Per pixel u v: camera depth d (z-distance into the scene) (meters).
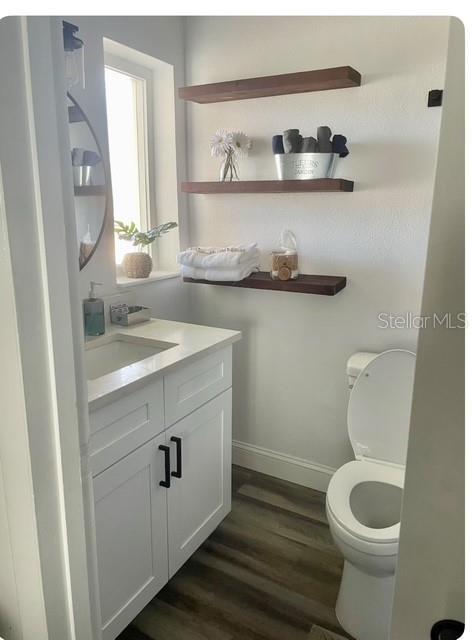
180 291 2.51
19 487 0.76
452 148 0.45
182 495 1.81
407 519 0.54
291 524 2.18
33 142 0.65
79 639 0.86
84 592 0.85
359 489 1.82
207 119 2.33
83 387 0.79
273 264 2.14
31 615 0.83
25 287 0.67
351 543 1.54
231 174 2.21
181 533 1.84
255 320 2.42
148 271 2.27
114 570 1.51
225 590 1.83
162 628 1.67
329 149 1.95
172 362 1.62
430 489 0.52
